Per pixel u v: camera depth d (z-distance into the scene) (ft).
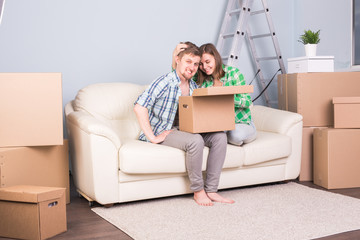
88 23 11.46
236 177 8.94
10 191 6.46
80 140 8.21
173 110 8.68
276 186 9.53
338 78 10.62
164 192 8.26
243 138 8.66
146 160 7.76
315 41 11.12
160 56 12.44
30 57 10.90
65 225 6.76
